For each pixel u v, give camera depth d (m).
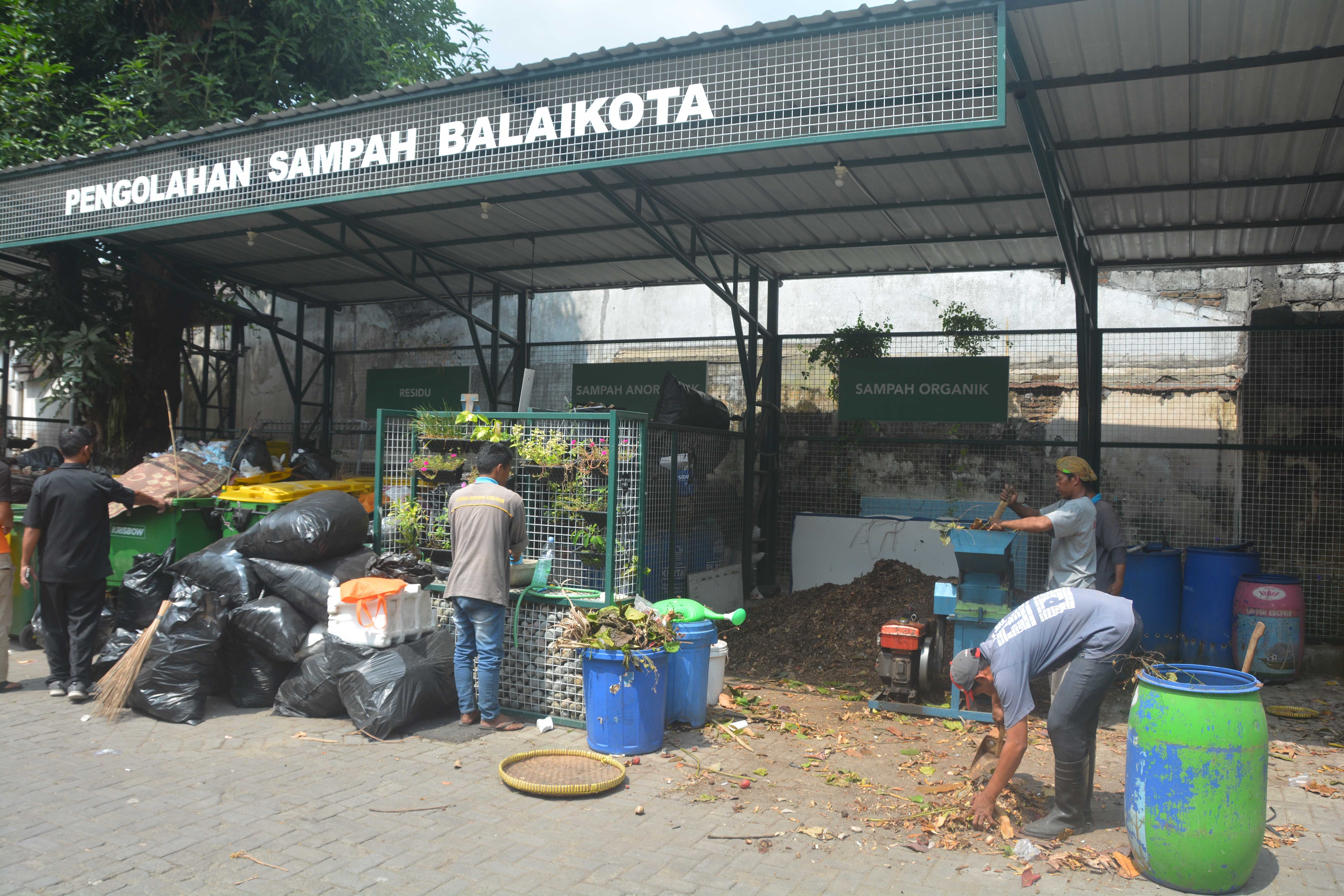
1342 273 8.65
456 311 10.12
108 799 4.11
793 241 8.52
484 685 5.21
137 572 6.02
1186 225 7.58
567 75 5.64
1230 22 4.66
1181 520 8.52
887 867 3.57
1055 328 9.59
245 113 10.52
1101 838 3.86
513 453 5.55
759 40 5.02
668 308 11.29
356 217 8.27
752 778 4.59
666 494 7.58
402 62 11.58
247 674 5.63
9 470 5.93
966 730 5.46
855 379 9.47
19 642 7.37
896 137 4.71
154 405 10.77
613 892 3.31
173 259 9.96
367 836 3.76
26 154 9.09
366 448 12.23
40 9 9.86
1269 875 3.54
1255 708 3.38
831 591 8.31
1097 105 5.58
